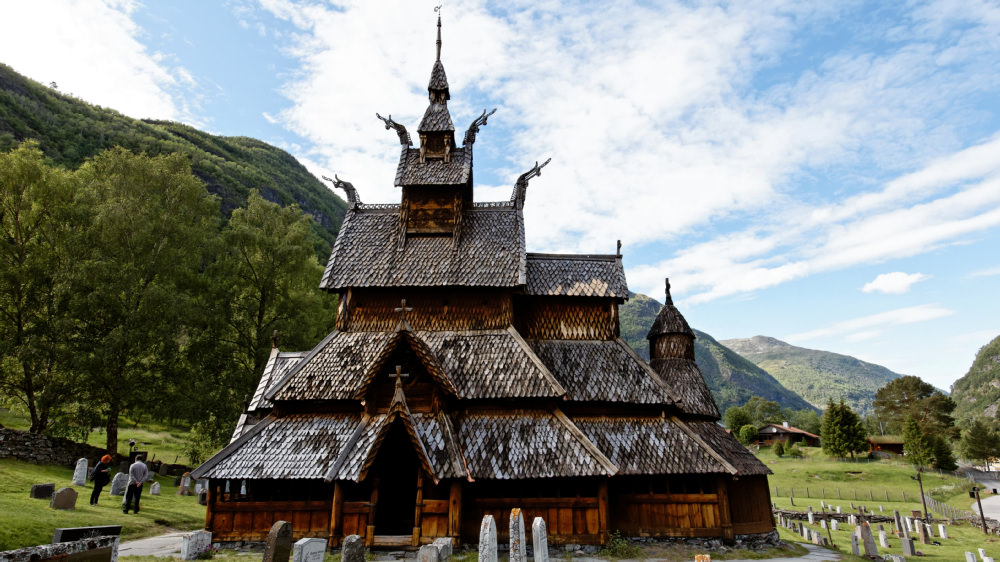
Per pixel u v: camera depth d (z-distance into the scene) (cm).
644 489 2342
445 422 2169
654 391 2480
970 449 10988
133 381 3903
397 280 2641
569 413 2444
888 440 11100
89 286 3778
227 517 2133
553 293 2747
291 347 4659
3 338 3875
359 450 2066
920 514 4925
